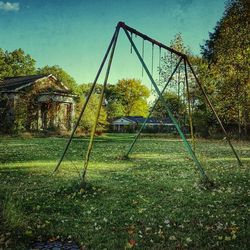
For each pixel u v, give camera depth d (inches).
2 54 3405.5
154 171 504.7
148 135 1995.6
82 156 721.6
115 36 385.4
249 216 264.2
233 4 1417.3
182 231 234.5
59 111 1769.2
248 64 1382.9
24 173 471.8
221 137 1589.6
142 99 4389.8
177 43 1761.8
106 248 204.8
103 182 408.5
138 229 238.7
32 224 246.8
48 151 815.1
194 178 438.3
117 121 3914.9
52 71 3494.1
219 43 1497.3
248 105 1408.7
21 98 1612.9
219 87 1560.0
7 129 1533.0
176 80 1786.4
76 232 233.8
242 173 473.4
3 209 253.4
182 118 1866.4
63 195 337.1
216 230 232.8
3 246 207.0
